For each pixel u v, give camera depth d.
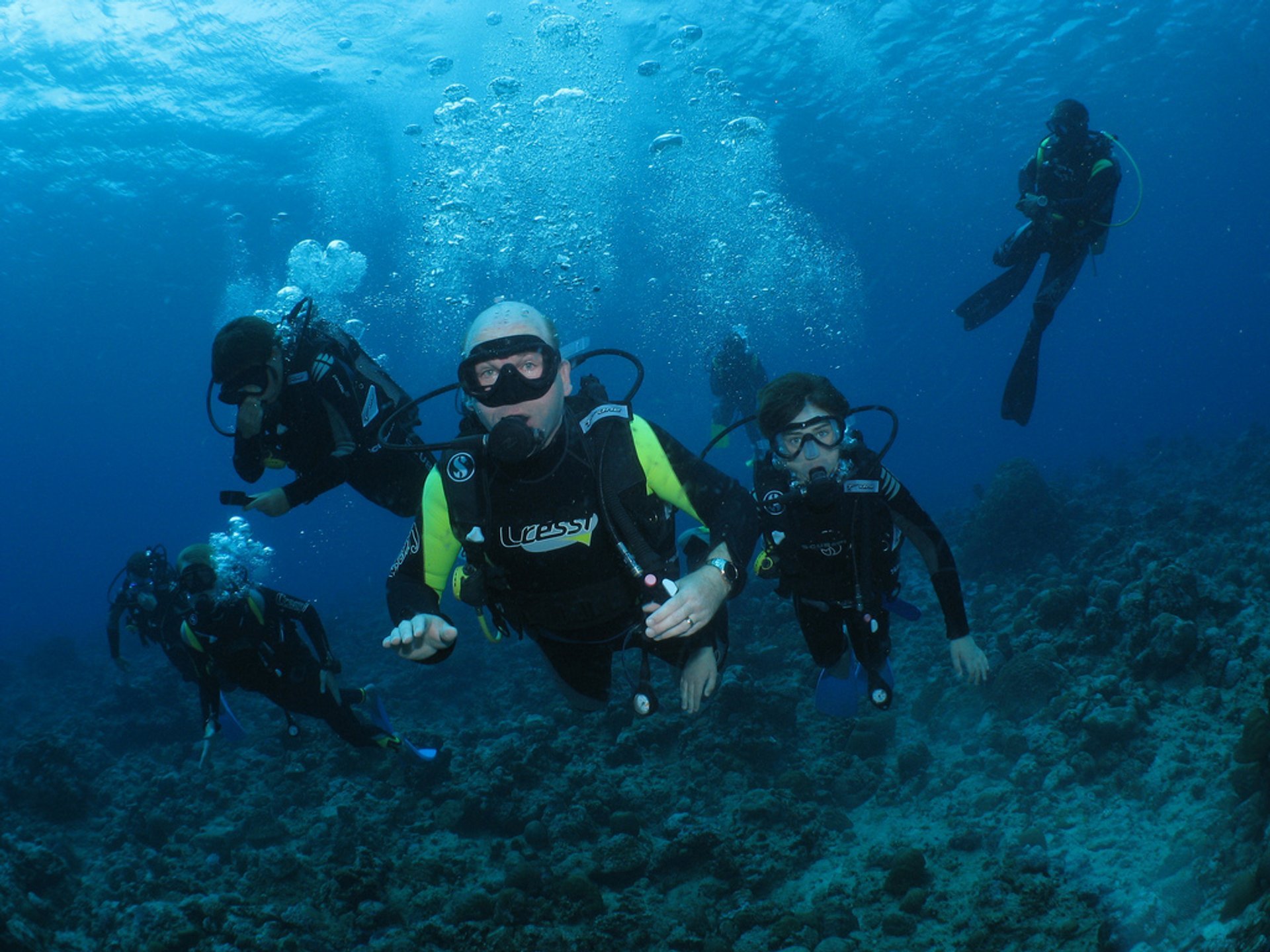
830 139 34.84
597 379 2.43
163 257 36.56
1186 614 6.02
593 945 4.56
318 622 5.60
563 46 23.92
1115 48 31.59
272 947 4.77
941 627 9.12
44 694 15.15
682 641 2.41
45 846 6.85
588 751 7.27
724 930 4.61
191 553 5.46
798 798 5.97
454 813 6.38
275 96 25.41
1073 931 3.74
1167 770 4.77
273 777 8.00
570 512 2.23
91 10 20.86
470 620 13.91
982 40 28.67
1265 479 12.16
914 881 4.57
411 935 4.71
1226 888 3.47
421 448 2.22
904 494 3.51
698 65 26.33
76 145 26.92
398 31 22.53
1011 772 5.48
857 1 24.59
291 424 3.64
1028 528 10.58
